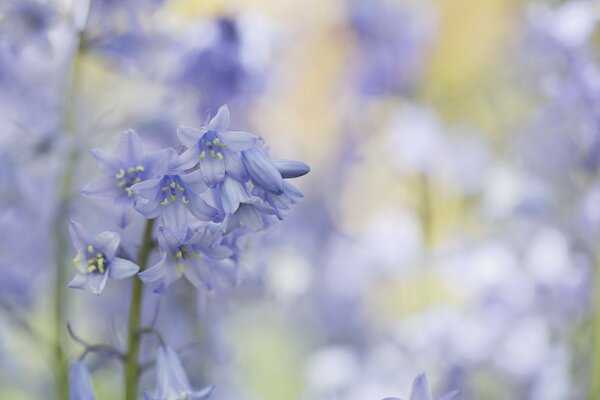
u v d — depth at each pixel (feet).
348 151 3.84
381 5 3.80
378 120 3.79
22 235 2.78
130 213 2.13
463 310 3.25
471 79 3.97
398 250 3.47
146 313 2.69
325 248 3.70
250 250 2.21
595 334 2.82
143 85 2.85
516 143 3.13
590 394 2.82
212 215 2.08
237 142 2.08
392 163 3.42
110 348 2.22
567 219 2.94
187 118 2.85
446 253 3.28
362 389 3.17
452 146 3.38
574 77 2.87
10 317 2.70
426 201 3.39
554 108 2.90
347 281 3.62
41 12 2.70
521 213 2.97
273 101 2.96
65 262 2.72
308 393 3.27
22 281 2.81
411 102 3.77
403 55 3.80
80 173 2.77
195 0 3.24
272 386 3.56
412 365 3.12
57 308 2.69
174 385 2.21
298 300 3.59
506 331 2.97
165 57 2.82
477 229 3.31
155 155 2.10
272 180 2.06
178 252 2.12
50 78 2.79
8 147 2.74
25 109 2.76
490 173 3.23
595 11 2.93
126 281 2.84
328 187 3.86
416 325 3.14
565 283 2.92
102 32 2.72
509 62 3.44
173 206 2.08
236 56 2.85
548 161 2.93
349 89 3.84
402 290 3.58
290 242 3.52
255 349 3.59
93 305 2.84
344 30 3.98
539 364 2.94
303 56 4.81
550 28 2.92
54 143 2.74
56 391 2.67
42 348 2.76
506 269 2.99
